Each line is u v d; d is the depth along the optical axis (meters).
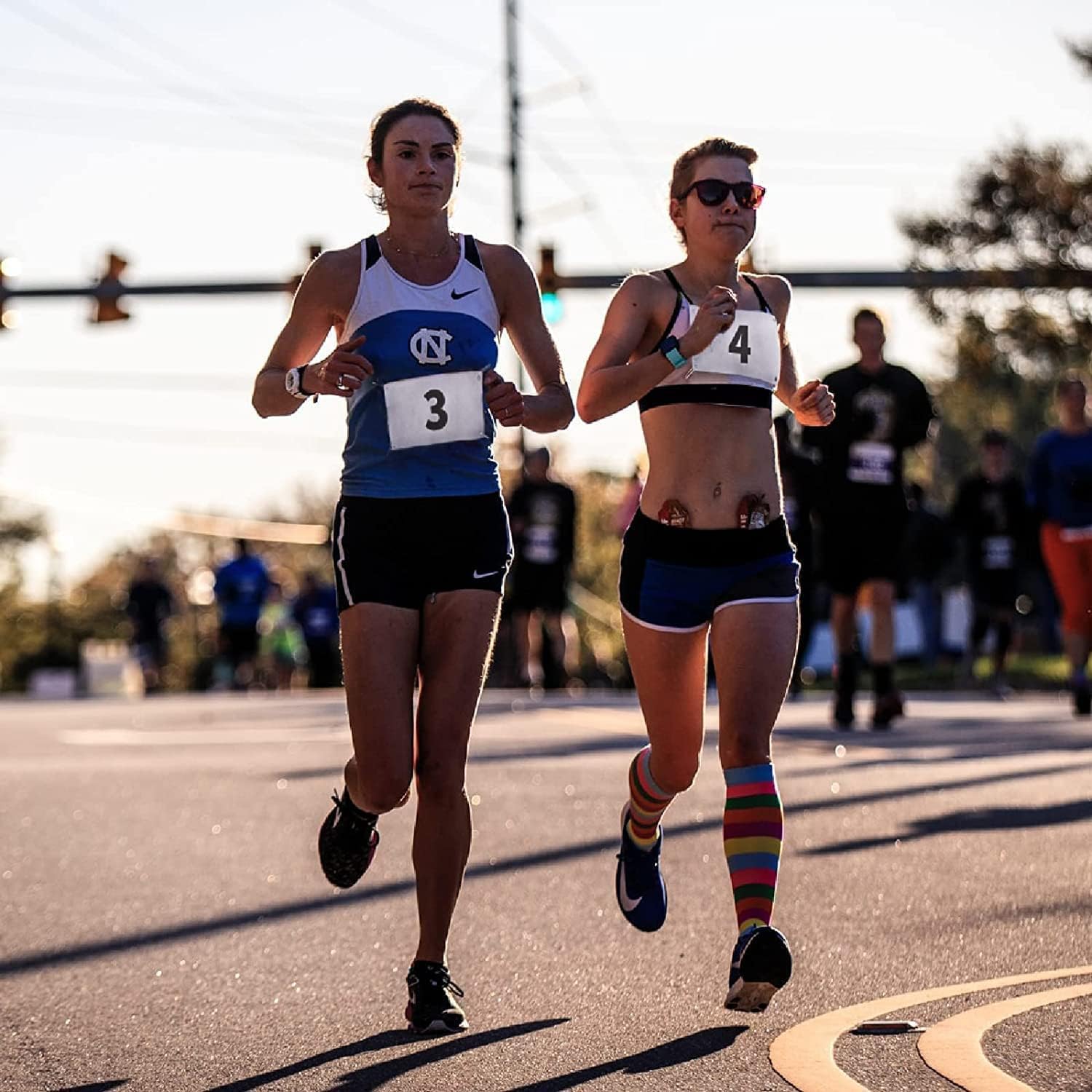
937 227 67.75
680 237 14.02
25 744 40.81
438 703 13.29
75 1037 13.02
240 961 15.57
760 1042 12.10
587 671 102.88
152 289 64.25
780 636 13.07
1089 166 67.44
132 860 21.41
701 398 13.35
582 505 191.50
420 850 13.23
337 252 13.54
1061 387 37.56
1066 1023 11.96
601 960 15.05
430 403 13.21
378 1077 11.62
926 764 28.09
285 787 28.67
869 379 33.59
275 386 13.37
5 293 64.38
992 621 48.75
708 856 20.08
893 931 15.50
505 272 13.73
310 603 82.75
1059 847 19.52
